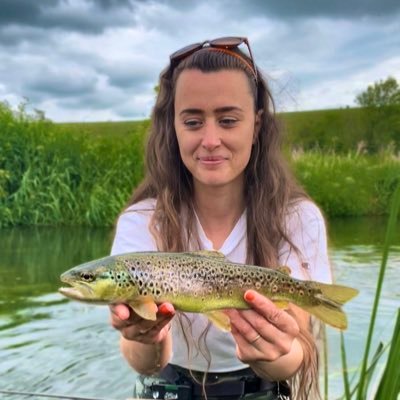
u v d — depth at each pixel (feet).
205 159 2.43
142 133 14.58
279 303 2.10
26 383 4.30
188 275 2.04
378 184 16.71
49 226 13.10
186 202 2.69
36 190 13.60
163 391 2.59
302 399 2.52
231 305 2.07
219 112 2.40
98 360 4.77
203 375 2.56
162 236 2.64
